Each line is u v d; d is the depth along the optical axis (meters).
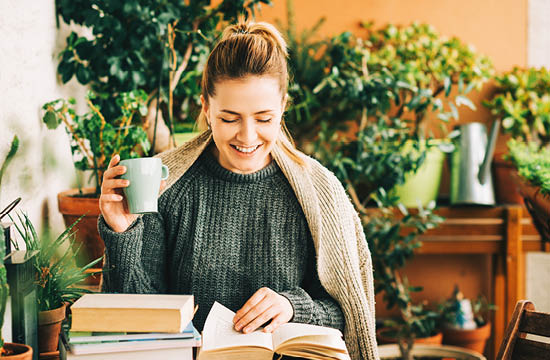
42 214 1.60
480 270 2.97
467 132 2.66
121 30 1.83
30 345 0.99
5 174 1.34
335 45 2.60
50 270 1.13
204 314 1.22
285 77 1.13
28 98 1.51
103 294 1.01
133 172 1.01
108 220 1.09
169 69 2.01
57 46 1.80
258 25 1.17
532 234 2.65
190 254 1.22
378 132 2.49
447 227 2.61
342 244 1.25
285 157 1.26
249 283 1.22
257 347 0.95
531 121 2.79
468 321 2.64
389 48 2.78
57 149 1.75
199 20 2.10
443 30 2.96
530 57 2.97
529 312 1.16
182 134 2.09
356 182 2.52
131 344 0.91
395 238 2.41
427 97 2.48
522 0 2.96
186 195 1.24
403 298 2.47
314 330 1.01
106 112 1.97
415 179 2.58
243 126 1.10
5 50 1.35
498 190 2.73
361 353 1.27
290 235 1.24
